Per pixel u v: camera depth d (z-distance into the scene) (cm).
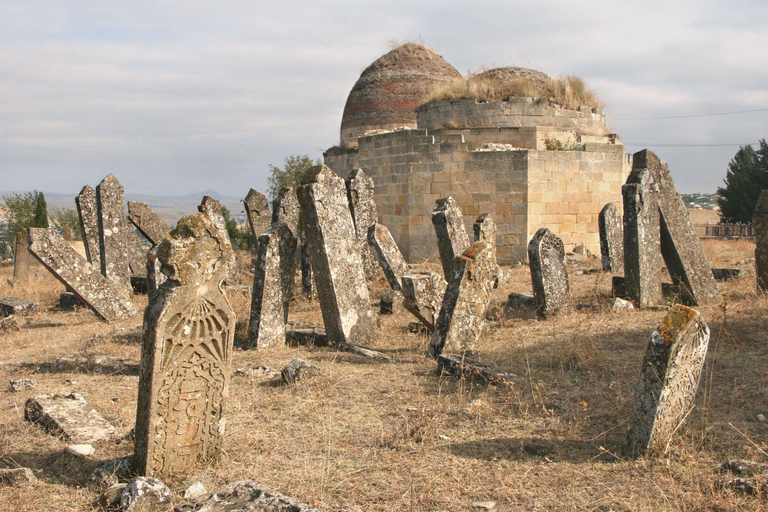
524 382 771
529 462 553
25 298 1716
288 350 1016
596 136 2575
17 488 526
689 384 557
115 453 605
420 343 1025
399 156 2416
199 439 554
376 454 582
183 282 528
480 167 2267
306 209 1040
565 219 2289
